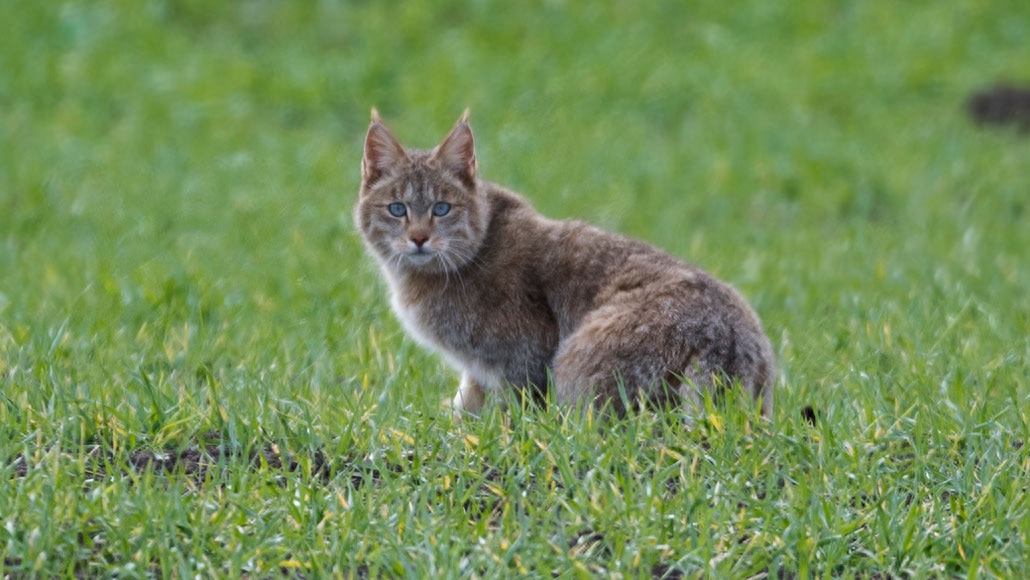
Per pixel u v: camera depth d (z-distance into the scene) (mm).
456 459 15414
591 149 39438
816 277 26625
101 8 50375
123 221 31047
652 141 41875
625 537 13930
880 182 36719
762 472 15414
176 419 16250
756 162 38750
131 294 23672
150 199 33344
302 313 23375
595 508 14289
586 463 15414
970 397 17750
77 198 33156
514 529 14070
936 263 27297
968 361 19688
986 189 35781
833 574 13797
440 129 41031
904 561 13805
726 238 31922
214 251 28375
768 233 32312
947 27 51625
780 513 14383
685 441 15828
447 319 18594
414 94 44719
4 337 20281
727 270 27141
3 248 28203
